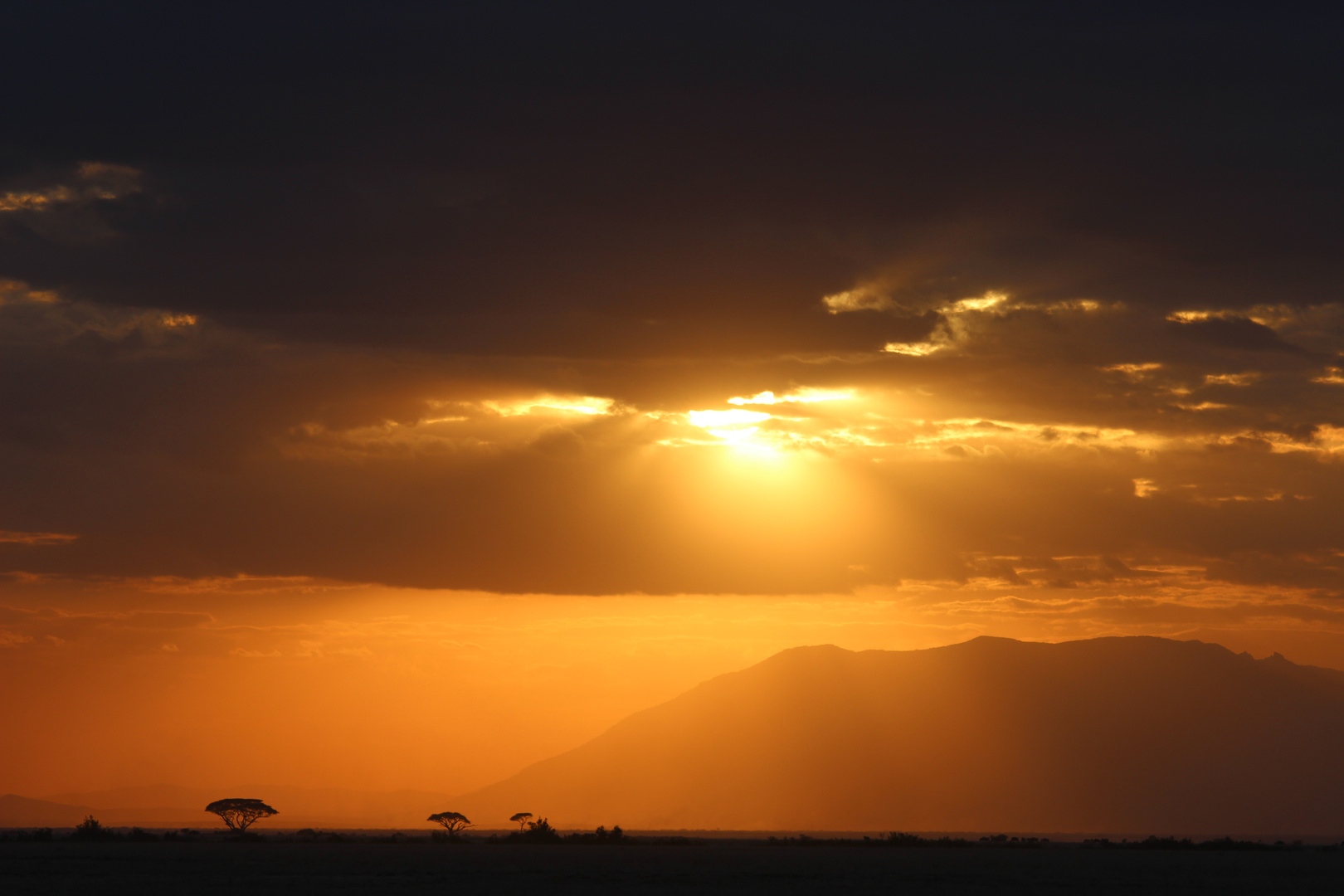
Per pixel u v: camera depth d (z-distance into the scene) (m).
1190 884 135.12
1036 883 135.88
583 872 146.38
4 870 137.50
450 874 139.12
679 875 141.88
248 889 115.31
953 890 122.62
